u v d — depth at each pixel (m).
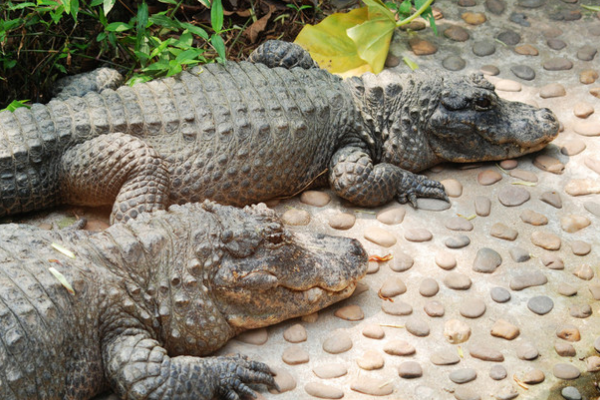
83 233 2.02
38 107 2.21
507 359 2.06
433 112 2.32
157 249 1.99
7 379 1.87
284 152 2.25
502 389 2.02
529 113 2.34
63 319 1.92
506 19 2.65
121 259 1.98
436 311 2.11
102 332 1.95
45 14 2.43
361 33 2.51
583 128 2.41
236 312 2.03
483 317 2.12
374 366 2.04
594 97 2.47
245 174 2.23
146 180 2.16
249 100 2.25
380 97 2.33
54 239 2.00
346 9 2.68
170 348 2.00
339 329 2.09
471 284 2.16
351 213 2.28
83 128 2.19
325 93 2.31
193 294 2.00
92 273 1.96
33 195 2.19
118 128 2.20
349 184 2.26
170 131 2.21
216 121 2.22
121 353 1.94
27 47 2.39
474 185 2.33
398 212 2.27
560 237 2.24
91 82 2.39
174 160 2.20
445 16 2.67
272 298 2.04
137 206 2.14
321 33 2.54
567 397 2.02
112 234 2.01
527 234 2.24
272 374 2.02
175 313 1.99
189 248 2.00
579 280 2.18
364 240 2.22
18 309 1.89
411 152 2.34
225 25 2.61
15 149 2.15
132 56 2.47
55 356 1.91
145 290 1.98
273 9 2.63
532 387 2.03
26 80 2.41
